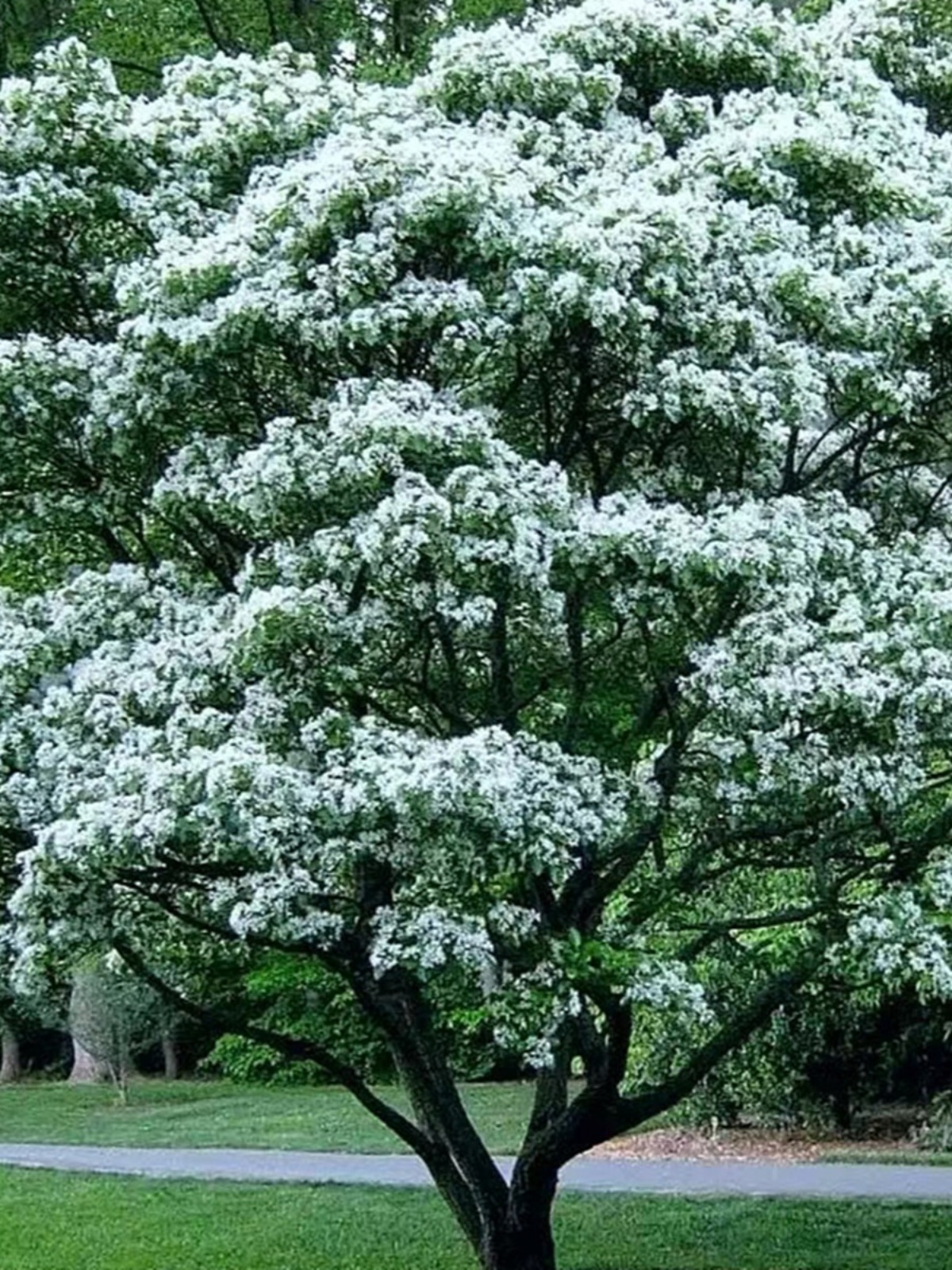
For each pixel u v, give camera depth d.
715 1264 10.16
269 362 7.15
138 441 7.41
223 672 6.77
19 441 7.47
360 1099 8.45
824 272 7.02
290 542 6.68
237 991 22.58
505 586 6.68
